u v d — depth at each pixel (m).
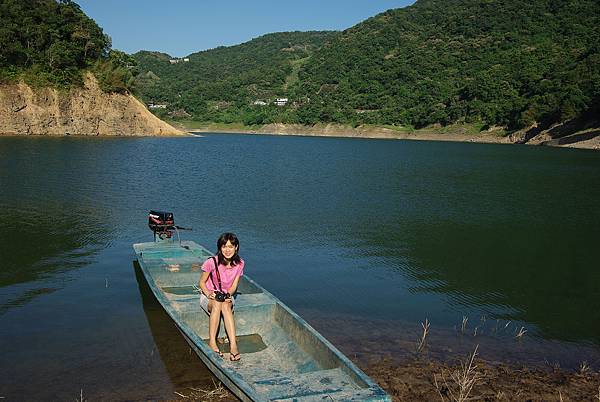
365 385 4.65
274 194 20.64
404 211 17.86
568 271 11.15
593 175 32.81
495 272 10.89
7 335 6.74
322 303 8.48
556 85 89.81
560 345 7.16
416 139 109.06
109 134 70.75
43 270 9.70
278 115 140.50
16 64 63.94
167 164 32.16
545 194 23.39
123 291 8.58
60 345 6.46
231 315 5.93
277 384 4.84
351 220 15.84
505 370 6.20
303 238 13.26
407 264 11.23
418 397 5.41
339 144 77.94
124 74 74.94
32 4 67.94
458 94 115.56
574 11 138.25
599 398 5.46
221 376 5.00
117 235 12.66
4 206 15.95
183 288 8.39
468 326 7.73
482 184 26.88
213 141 73.94
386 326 7.55
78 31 69.88
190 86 188.00
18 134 61.72
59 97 65.44
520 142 86.94
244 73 194.88
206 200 18.55
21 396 5.25
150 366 5.93
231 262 6.11
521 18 147.38
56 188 20.05
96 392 5.33
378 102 132.38
